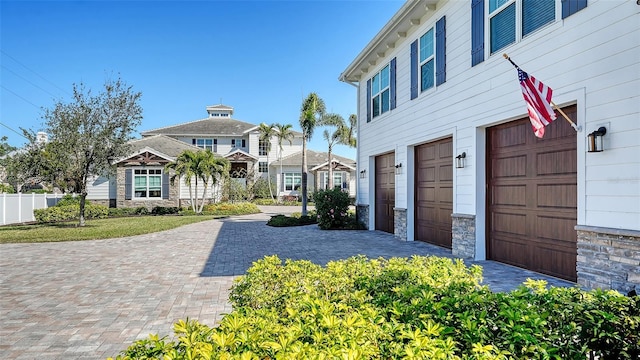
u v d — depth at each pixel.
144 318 4.70
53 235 12.86
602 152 5.05
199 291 5.89
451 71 8.64
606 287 4.95
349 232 13.42
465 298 2.58
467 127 8.05
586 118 5.31
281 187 37.50
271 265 3.85
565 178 5.92
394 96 11.78
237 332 1.98
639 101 4.61
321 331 1.97
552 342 2.19
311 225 16.33
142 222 17.83
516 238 6.98
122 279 6.70
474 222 7.76
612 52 4.95
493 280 6.02
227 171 26.45
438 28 9.18
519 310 2.34
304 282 3.23
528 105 5.32
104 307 5.14
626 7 4.78
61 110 15.12
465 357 1.81
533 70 6.28
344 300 2.91
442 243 9.59
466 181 8.05
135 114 16.19
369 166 14.03
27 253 9.52
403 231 11.21
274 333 2.03
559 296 2.76
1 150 24.38
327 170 35.62
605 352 2.30
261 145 39.72
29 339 4.06
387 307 2.57
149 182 25.06
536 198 6.50
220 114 44.00
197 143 38.12
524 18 6.53
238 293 3.33
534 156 6.56
